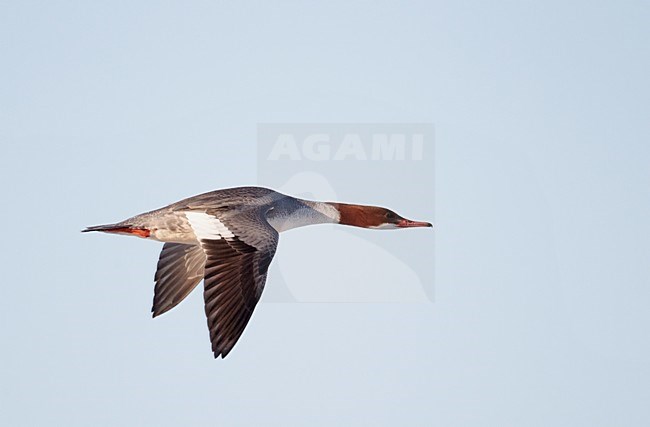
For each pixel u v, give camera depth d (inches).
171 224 458.9
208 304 404.8
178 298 502.9
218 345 396.8
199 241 441.4
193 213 455.8
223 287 411.8
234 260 422.0
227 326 402.6
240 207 462.6
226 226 441.7
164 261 507.2
